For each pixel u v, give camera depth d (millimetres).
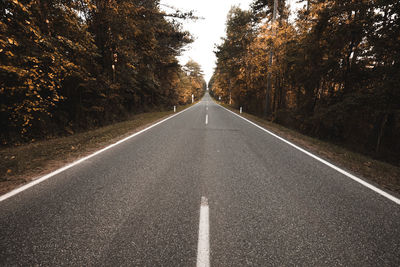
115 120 13195
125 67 13461
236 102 33469
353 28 9211
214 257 1666
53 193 2738
